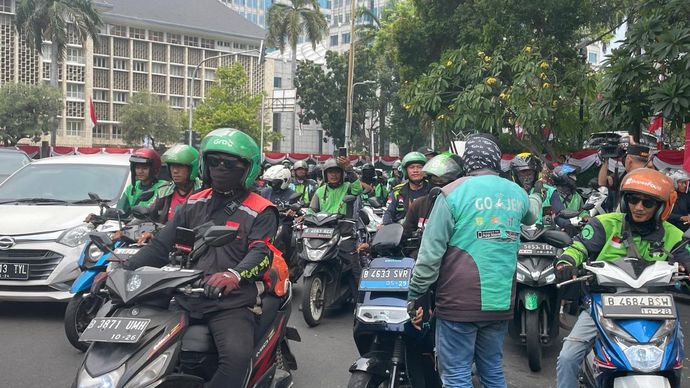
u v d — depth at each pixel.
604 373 4.16
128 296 3.74
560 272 4.46
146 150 7.68
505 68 17.95
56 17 45.22
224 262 4.26
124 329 3.60
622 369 4.04
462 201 4.18
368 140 57.97
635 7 12.50
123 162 9.72
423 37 22.69
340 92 55.78
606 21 20.77
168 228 4.45
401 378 4.84
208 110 52.88
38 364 6.62
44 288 7.96
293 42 54.91
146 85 75.50
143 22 73.94
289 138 83.38
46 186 9.25
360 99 55.94
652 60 10.52
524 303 6.71
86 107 71.56
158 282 3.79
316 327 8.46
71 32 68.38
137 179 7.78
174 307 4.14
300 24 55.09
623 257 4.44
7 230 7.98
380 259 5.11
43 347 7.17
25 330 7.82
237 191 4.39
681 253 4.36
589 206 9.33
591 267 4.34
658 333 4.03
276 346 4.78
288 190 9.86
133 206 7.03
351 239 8.84
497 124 16.45
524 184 8.56
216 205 4.40
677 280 4.20
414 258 5.41
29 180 9.37
